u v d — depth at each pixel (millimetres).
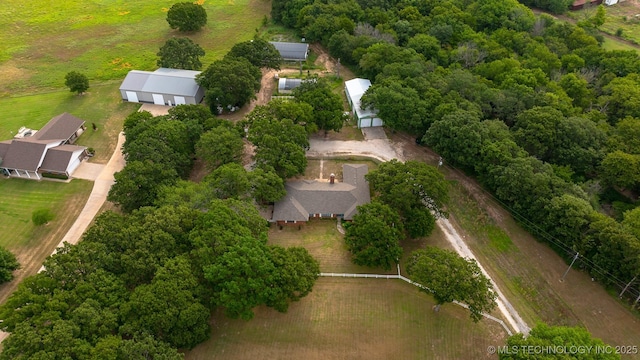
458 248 64312
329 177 74938
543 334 46688
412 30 107938
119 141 81875
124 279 48688
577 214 58906
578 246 59312
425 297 58000
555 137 72188
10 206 68312
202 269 50375
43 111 88875
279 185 65750
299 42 116312
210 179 63469
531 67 94125
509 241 65312
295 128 73000
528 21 112312
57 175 73625
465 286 50562
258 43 97562
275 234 65125
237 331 53250
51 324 42469
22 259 60594
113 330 45094
